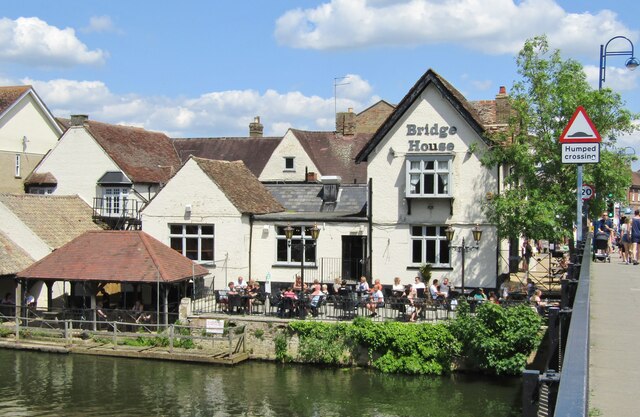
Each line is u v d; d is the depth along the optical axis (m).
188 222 30.16
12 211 31.16
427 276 27.38
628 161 25.00
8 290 30.98
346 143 45.12
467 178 27.31
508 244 29.27
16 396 20.91
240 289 26.77
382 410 19.41
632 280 13.88
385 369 22.62
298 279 27.23
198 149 46.66
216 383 22.06
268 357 24.30
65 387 21.75
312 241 29.36
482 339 21.64
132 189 37.03
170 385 21.92
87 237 28.81
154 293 29.55
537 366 21.59
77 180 38.00
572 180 24.66
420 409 19.39
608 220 24.75
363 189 33.25
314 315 25.09
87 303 30.02
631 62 20.30
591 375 6.65
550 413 4.71
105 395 21.02
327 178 33.28
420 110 27.81
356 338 23.25
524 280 28.80
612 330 8.73
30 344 25.98
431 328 22.69
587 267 7.65
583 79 25.25
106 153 37.47
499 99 33.88
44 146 43.97
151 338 25.55
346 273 29.14
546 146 25.31
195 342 25.12
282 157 44.03
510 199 25.02
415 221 27.94
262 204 31.83
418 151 27.80
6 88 42.38
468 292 27.08
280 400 20.47
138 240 28.00
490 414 18.84
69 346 25.61
